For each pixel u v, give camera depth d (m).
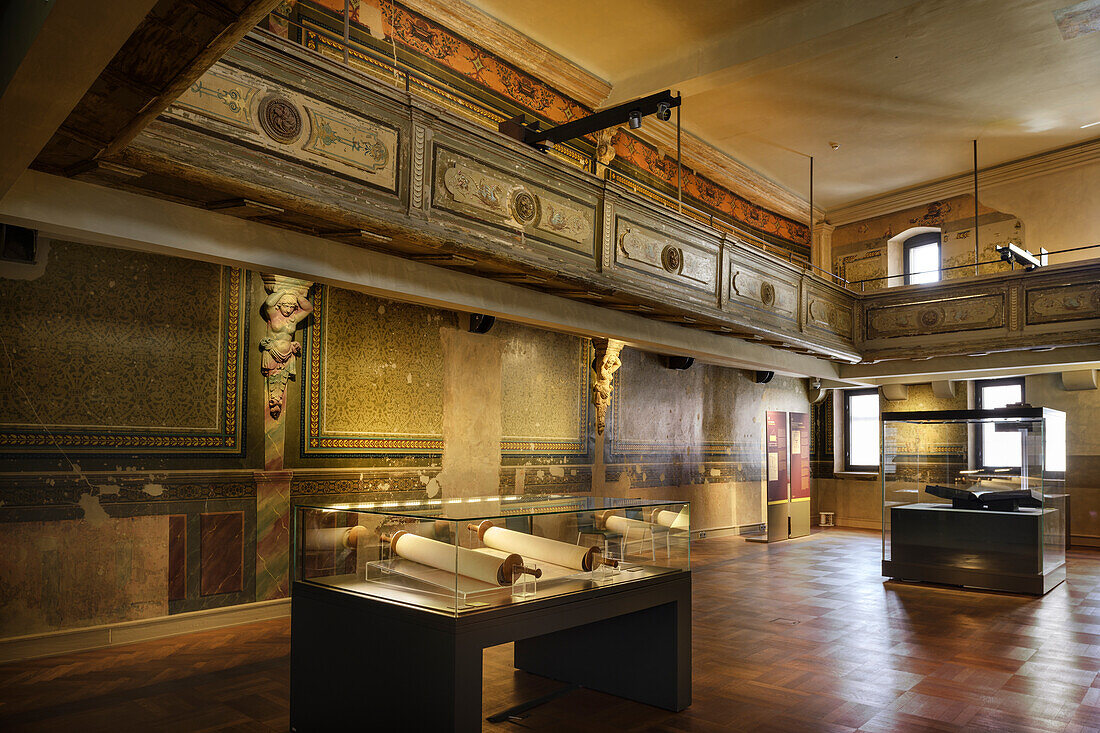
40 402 5.77
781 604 7.82
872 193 14.28
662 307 8.55
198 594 6.56
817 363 13.21
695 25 8.78
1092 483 12.68
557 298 7.97
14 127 3.16
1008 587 8.63
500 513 3.66
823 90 10.23
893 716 4.55
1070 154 12.02
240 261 5.30
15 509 5.64
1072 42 8.88
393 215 5.65
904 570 9.35
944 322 11.80
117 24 2.40
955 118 11.05
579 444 10.84
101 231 4.60
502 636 3.56
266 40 4.87
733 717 4.52
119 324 6.20
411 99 5.79
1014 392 13.85
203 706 4.67
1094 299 10.40
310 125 5.15
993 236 13.02
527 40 9.01
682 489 12.78
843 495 15.95
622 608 4.23
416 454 8.45
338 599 3.91
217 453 6.74
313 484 7.46
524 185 6.85
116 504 6.12
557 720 4.45
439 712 3.39
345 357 7.79
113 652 5.87
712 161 12.24
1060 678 5.32
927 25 8.33
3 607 5.56
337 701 3.89
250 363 7.00
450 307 7.10
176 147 4.38
